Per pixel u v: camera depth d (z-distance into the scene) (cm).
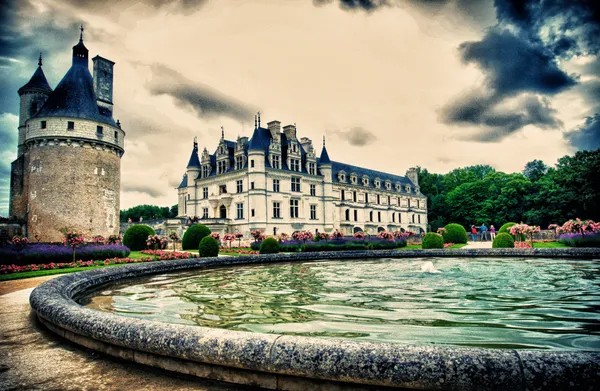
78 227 3866
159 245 3178
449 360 278
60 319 492
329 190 5912
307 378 313
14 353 448
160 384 350
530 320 571
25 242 1997
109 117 4362
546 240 3719
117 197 4319
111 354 428
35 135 3862
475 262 1775
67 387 346
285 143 5556
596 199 5300
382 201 7538
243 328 535
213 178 5616
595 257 1814
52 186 3822
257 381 333
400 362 285
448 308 677
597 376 250
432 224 9294
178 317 616
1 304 834
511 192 7619
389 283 1060
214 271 1475
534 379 257
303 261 1969
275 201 5044
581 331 501
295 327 540
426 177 10450
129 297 842
